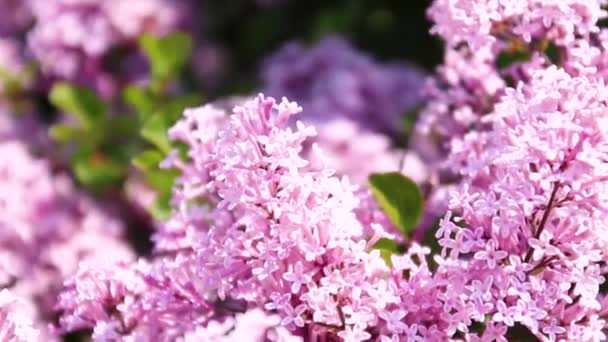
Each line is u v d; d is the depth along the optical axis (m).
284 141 0.66
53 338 0.87
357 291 0.66
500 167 0.68
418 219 0.77
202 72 1.51
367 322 0.67
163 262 0.73
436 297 0.68
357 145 1.09
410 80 1.25
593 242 0.66
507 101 0.70
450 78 0.82
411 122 1.03
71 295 0.75
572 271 0.66
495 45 0.79
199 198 0.80
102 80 1.20
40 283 0.96
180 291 0.72
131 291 0.74
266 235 0.68
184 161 0.88
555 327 0.66
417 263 0.76
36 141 1.25
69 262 0.97
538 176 0.65
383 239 0.74
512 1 0.74
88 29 1.18
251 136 0.67
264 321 0.70
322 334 0.69
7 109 1.27
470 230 0.67
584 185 0.65
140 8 1.20
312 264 0.67
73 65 1.19
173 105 0.91
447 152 0.86
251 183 0.67
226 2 1.54
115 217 1.10
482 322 0.70
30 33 1.34
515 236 0.67
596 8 0.74
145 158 0.89
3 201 1.01
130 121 1.09
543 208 0.66
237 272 0.69
